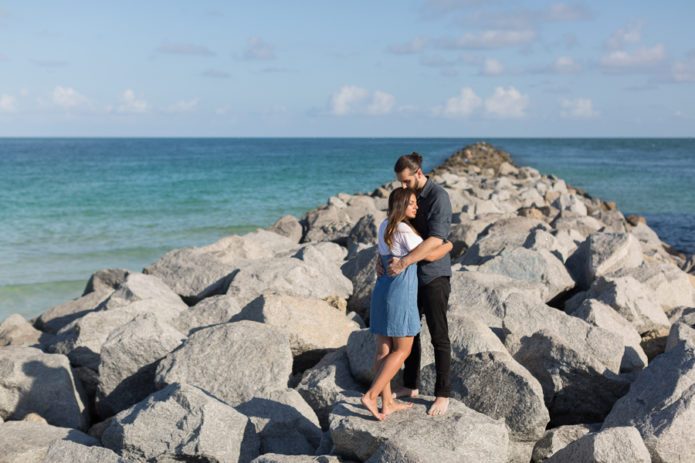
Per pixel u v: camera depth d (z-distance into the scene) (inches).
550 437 195.5
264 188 1510.8
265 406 204.7
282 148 6013.8
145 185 1576.0
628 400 204.8
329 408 223.0
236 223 927.0
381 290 182.9
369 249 397.4
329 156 3774.6
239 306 305.9
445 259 191.9
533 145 6446.9
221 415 188.1
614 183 1670.8
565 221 559.2
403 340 180.9
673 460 179.9
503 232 426.0
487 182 1137.4
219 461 180.9
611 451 165.2
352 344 240.1
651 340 283.7
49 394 246.7
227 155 3966.5
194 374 228.4
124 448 184.5
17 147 6146.7
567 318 260.5
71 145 7342.5
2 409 243.3
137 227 881.5
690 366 201.5
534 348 233.0
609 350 243.0
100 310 335.0
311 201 1235.2
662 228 905.5
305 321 273.9
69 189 1451.8
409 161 191.0
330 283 352.5
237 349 234.8
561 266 361.1
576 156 3540.8
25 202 1168.8
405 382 204.4
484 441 171.2
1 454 190.5
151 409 189.0
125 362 249.9
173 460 181.9
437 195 189.3
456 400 193.8
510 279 330.3
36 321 398.6
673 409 188.1
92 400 272.2
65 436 209.5
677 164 2753.4
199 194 1352.1
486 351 214.1
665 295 341.7
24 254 681.0
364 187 1562.5
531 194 986.7
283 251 499.5
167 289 363.3
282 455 173.3
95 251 701.3
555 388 225.3
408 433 169.6
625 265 364.2
